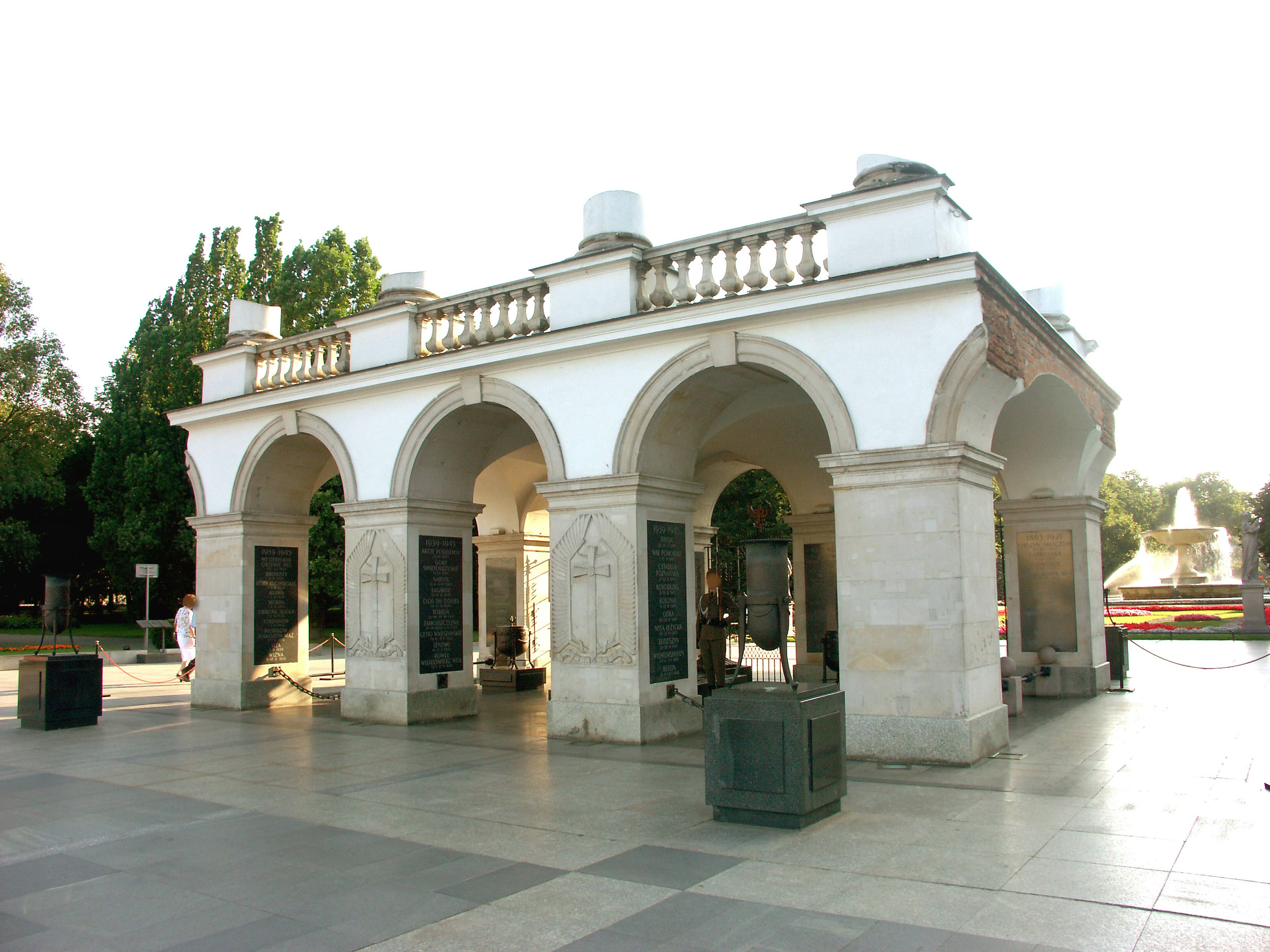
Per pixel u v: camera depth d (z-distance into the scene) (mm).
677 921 5352
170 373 37625
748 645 26344
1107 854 6426
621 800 8641
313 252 36562
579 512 12555
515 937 5180
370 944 5137
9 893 6195
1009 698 13539
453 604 15023
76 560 47625
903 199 10500
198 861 6895
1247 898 5512
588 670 12352
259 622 16938
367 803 8750
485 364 13555
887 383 10414
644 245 12984
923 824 7387
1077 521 16203
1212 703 14266
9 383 41500
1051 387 13789
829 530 19531
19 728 14438
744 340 11336
